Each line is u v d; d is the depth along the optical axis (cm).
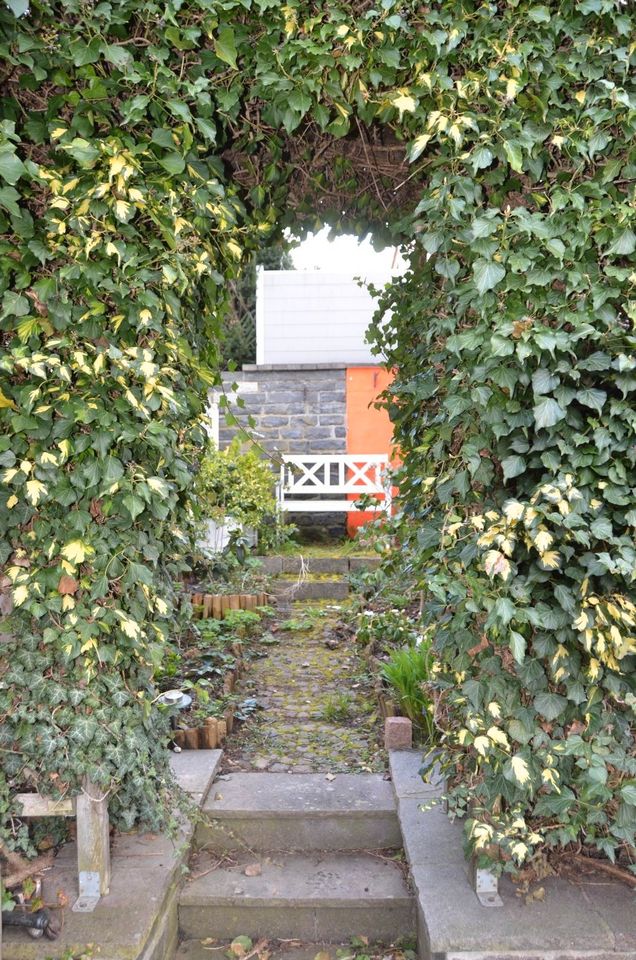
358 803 290
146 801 228
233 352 1313
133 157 193
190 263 205
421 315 272
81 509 202
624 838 209
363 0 195
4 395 195
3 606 220
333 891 254
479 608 203
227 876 264
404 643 445
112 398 200
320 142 238
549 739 213
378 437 765
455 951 201
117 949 199
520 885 224
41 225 196
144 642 216
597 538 200
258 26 198
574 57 193
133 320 198
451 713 238
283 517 707
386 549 445
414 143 195
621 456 203
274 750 344
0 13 176
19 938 202
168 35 187
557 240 194
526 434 202
